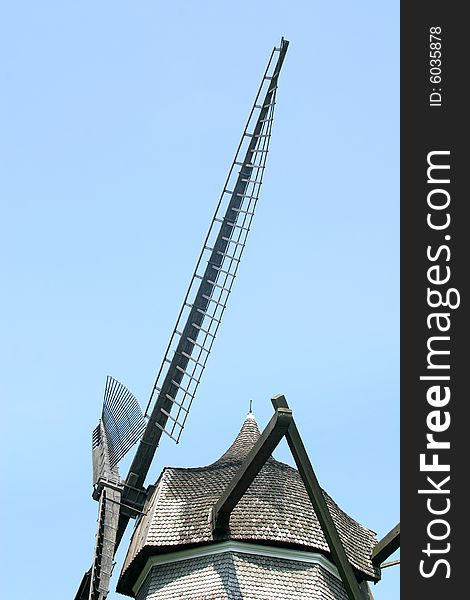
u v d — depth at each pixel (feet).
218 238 90.63
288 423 72.38
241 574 79.00
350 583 74.28
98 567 81.10
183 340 89.20
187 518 82.79
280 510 83.25
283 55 91.81
